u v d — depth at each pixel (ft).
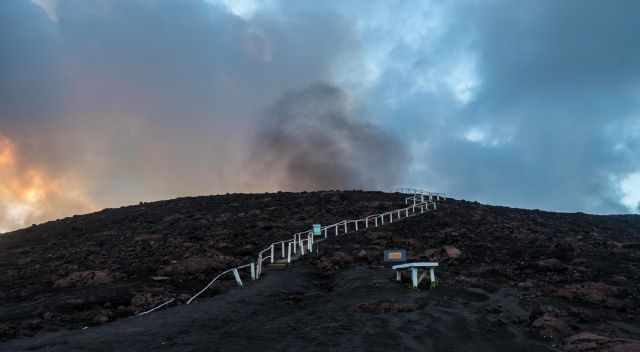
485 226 111.14
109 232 124.98
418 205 140.77
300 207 152.97
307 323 42.80
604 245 90.33
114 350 35.27
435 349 35.24
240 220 132.46
